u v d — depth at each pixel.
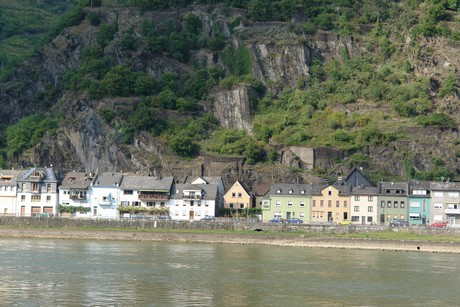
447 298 155.62
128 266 187.12
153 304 144.12
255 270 184.38
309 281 170.50
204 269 184.50
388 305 148.00
